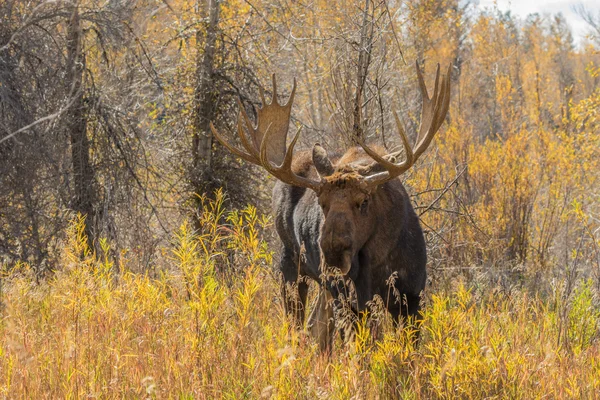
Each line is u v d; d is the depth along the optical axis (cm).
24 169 1477
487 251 1474
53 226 1570
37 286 1186
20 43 1486
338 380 744
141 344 823
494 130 3675
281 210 1155
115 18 1602
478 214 1551
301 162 1140
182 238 890
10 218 1498
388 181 949
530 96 4162
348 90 1431
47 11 1509
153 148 1748
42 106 1500
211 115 1745
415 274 951
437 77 955
